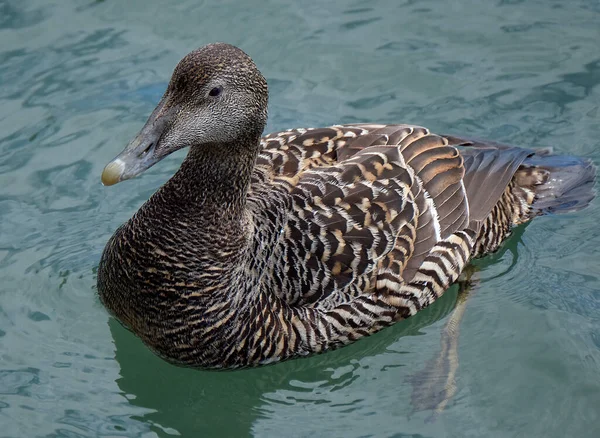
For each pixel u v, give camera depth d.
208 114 7.53
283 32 12.14
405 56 11.88
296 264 8.09
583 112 11.17
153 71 11.53
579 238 10.10
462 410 8.33
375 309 8.51
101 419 8.19
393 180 8.56
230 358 8.19
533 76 11.60
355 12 12.38
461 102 11.31
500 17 12.35
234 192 7.94
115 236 8.33
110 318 9.02
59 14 12.27
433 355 8.88
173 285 7.93
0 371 8.51
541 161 10.21
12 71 11.49
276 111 11.17
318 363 8.68
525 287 9.54
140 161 7.44
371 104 11.29
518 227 10.12
